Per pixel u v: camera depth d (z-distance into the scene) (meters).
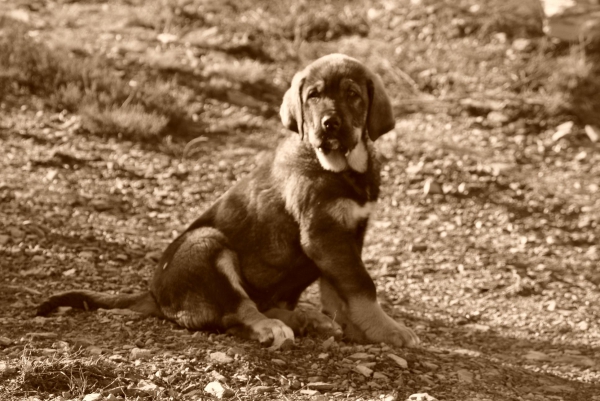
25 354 7.14
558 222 13.27
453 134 15.73
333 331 8.52
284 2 20.30
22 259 10.20
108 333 7.98
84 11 19.45
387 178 14.16
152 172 13.62
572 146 15.70
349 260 8.32
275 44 18.61
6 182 12.44
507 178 14.40
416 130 15.82
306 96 8.46
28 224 11.13
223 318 8.14
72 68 15.73
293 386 7.19
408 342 8.38
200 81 16.61
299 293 9.06
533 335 9.85
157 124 14.71
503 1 19.70
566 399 7.82
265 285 8.66
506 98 16.81
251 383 7.12
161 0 19.77
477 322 10.16
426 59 17.98
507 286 11.22
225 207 8.78
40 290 9.34
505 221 13.17
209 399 6.73
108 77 15.72
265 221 8.52
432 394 7.41
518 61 17.81
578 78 17.27
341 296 8.44
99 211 12.18
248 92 16.69
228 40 18.42
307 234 8.31
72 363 6.90
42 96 15.27
